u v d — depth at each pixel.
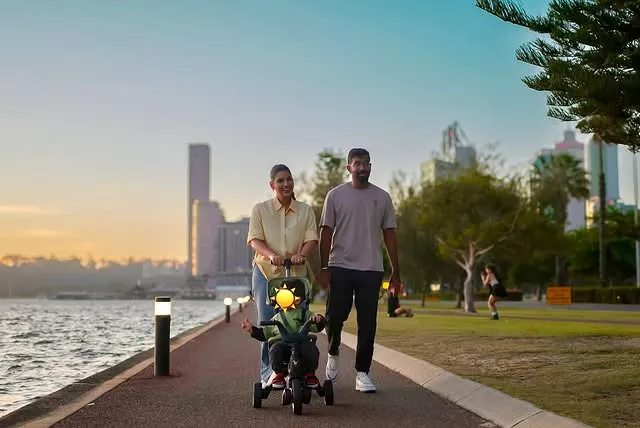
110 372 11.17
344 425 6.78
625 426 6.09
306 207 8.52
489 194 41.97
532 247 42.94
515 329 19.41
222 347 16.08
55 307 107.38
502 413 7.04
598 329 19.17
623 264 87.31
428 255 52.97
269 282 7.67
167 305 10.61
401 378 10.21
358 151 8.72
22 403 9.75
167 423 6.92
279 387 7.63
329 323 8.79
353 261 8.68
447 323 23.59
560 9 11.89
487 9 12.30
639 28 11.98
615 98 11.41
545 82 12.20
